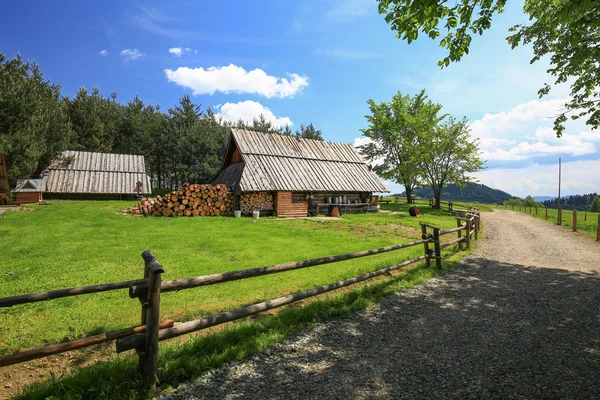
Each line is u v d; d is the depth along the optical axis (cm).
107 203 2323
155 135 4703
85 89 4006
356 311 527
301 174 2372
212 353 371
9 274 671
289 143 2678
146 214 1683
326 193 2448
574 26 496
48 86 3022
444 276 766
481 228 1881
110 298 582
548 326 465
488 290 652
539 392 303
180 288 346
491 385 314
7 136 2089
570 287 674
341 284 552
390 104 4103
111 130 4272
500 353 382
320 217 2108
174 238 1113
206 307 550
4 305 260
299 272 789
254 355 375
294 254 970
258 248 1036
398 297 603
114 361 348
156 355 315
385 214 2497
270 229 1441
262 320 474
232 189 2061
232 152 2619
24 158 2169
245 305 562
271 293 629
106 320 493
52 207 1831
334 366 351
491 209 4394
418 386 313
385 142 4166
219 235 1218
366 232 1502
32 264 747
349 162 2838
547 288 666
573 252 1138
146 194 3089
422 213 2841
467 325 470
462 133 3344
